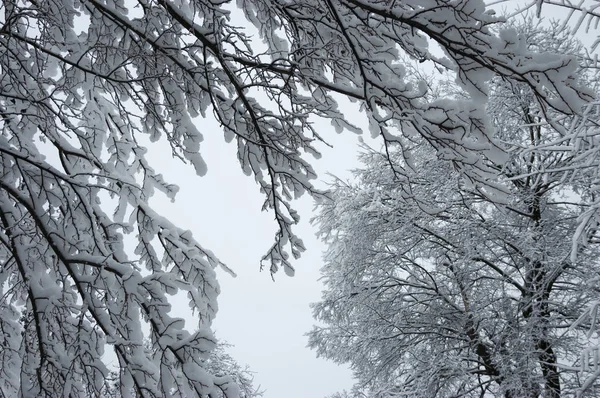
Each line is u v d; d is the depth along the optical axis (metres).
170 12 2.98
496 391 7.52
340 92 3.09
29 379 3.20
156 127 3.84
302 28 3.24
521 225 7.59
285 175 3.82
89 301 3.07
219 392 3.24
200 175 3.79
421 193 7.73
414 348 8.56
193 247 3.85
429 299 8.31
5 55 3.26
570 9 3.36
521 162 6.87
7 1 2.89
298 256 4.04
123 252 3.46
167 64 3.47
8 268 3.42
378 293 8.70
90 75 3.64
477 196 7.66
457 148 3.02
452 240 7.86
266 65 3.04
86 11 3.66
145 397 3.18
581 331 7.13
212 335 3.20
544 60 2.60
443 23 2.57
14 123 3.26
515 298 7.52
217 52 3.03
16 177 3.26
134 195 3.69
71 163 3.57
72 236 3.28
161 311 3.18
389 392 8.18
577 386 6.78
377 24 2.97
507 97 7.09
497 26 7.55
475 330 7.61
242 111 3.61
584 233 4.18
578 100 2.67
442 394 8.06
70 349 3.23
